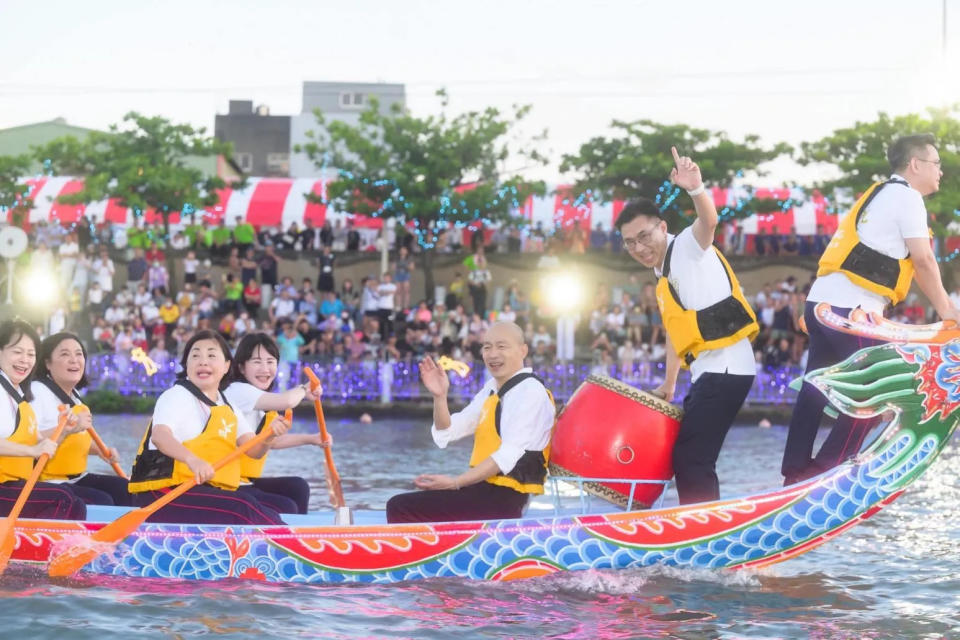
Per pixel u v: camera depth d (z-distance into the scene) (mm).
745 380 10148
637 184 43781
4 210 43594
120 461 20625
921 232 9797
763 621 8938
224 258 42531
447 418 10766
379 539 10016
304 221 44844
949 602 9586
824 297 10180
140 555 10078
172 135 44375
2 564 9922
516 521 10078
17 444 10242
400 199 41219
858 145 42906
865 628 8773
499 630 8578
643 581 10070
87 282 38594
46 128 63594
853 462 10102
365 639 8281
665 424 10219
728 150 43125
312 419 33406
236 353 11984
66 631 8320
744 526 10070
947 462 21312
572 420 10359
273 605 9148
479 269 39500
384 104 81688
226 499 10375
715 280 10008
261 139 84062
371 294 37500
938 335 9875
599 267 42062
